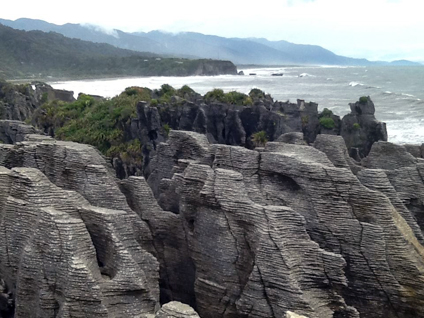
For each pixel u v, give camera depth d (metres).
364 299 20.53
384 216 20.69
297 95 161.00
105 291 17.50
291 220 19.16
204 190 20.98
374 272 20.19
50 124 72.00
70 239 17.36
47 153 24.30
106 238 18.88
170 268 23.33
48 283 17.52
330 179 21.20
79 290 16.77
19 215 19.45
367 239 20.36
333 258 18.67
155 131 56.59
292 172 21.84
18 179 20.00
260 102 58.97
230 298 20.31
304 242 18.98
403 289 19.92
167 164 29.25
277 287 18.23
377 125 54.31
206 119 57.25
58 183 23.36
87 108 71.88
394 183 25.61
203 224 21.34
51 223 17.69
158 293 19.80
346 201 21.08
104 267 18.70
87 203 20.94
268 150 25.09
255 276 18.62
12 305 19.52
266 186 22.55
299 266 18.62
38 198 19.47
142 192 23.91
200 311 21.42
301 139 30.16
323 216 21.16
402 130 87.75
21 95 88.88
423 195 25.11
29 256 17.89
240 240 20.14
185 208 22.28
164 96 71.44
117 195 22.22
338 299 18.69
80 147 23.95
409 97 148.00
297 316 15.47
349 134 55.34
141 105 57.50
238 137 57.22
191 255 22.05
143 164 53.69
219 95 68.75
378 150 28.19
